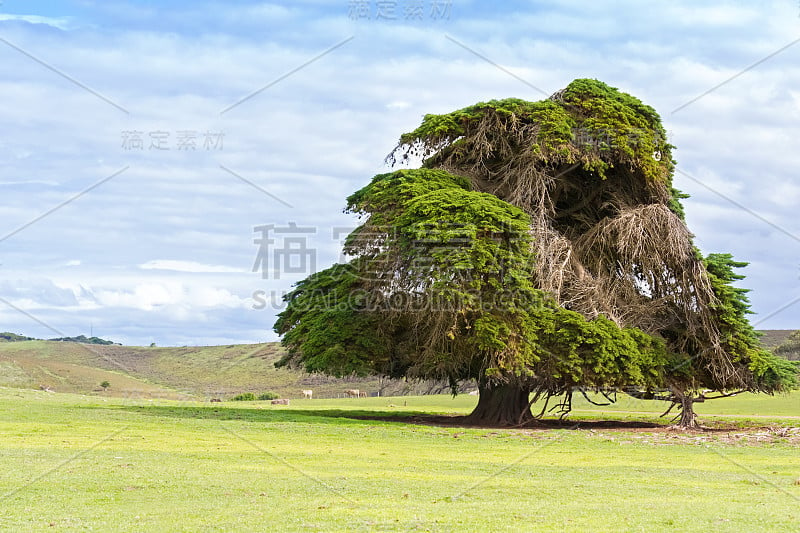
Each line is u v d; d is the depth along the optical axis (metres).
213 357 113.88
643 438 33.81
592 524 14.34
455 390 46.59
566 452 28.34
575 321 38.16
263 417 38.47
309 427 34.00
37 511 15.06
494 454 27.14
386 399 86.44
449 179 41.81
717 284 43.44
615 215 45.88
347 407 61.72
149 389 83.06
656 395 44.50
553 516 15.18
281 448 26.27
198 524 14.05
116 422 32.34
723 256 44.94
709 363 42.88
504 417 43.62
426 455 26.14
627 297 43.47
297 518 14.71
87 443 25.20
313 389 99.56
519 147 44.53
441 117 44.62
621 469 23.52
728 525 14.23
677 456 27.47
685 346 43.97
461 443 30.50
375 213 41.00
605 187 47.03
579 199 47.72
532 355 37.66
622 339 38.69
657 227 42.41
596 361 38.19
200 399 76.44
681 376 41.72
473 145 45.00
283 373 106.75
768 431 38.09
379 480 19.97
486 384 42.72
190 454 23.67
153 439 27.02
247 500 16.69
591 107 43.97
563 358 38.41
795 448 30.31
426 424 40.84
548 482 20.42
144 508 15.60
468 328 38.00
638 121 44.56
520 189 42.81
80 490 17.34
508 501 17.16
